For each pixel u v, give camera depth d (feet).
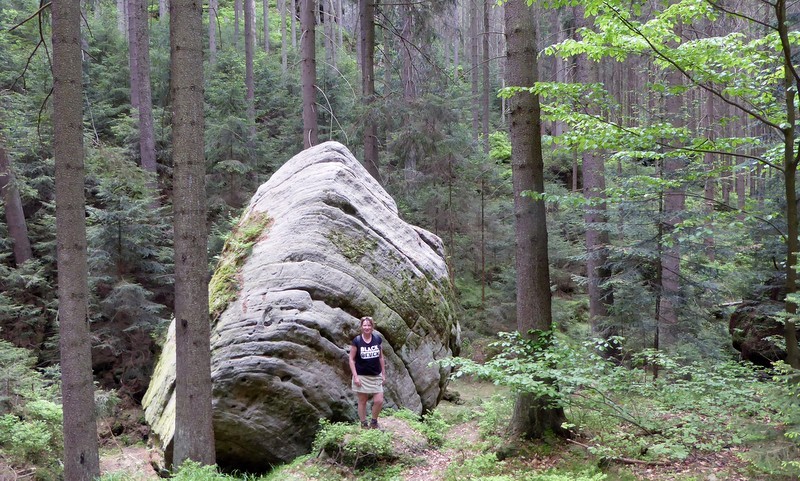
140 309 43.98
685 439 19.77
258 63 90.33
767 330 35.63
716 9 21.57
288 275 28.45
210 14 92.63
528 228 23.50
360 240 31.17
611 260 39.32
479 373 20.31
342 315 28.60
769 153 25.32
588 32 23.11
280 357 26.66
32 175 52.26
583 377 20.57
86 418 21.79
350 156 37.19
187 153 22.68
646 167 43.96
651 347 35.86
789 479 16.80
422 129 56.90
